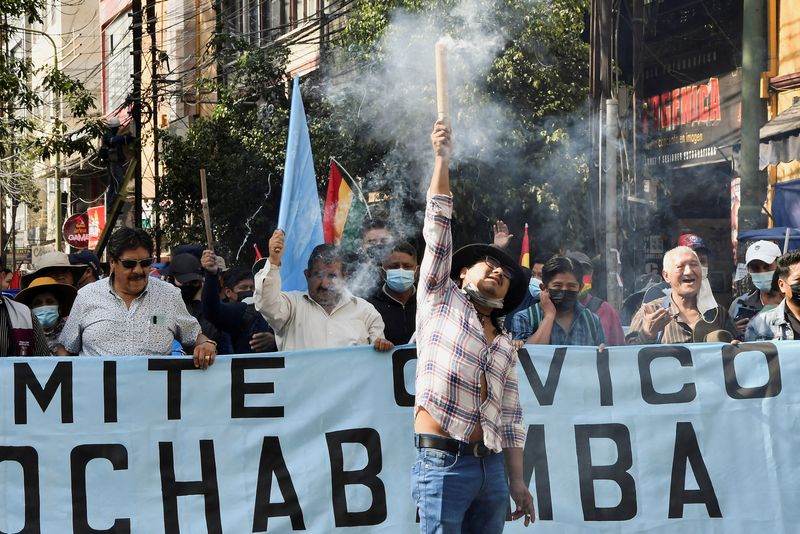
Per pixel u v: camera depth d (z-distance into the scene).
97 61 29.81
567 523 5.26
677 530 5.28
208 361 5.26
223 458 5.25
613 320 6.44
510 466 4.42
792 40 12.40
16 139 19.59
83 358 5.25
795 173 12.30
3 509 5.15
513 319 6.14
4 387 5.20
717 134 13.81
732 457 5.31
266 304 5.57
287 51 16.75
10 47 33.84
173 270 7.34
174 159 16.94
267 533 5.23
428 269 4.20
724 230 14.16
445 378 4.11
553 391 5.34
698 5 14.18
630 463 5.31
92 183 31.45
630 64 15.36
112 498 5.20
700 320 6.03
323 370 5.32
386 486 5.27
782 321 5.92
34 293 6.39
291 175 6.66
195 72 22.00
